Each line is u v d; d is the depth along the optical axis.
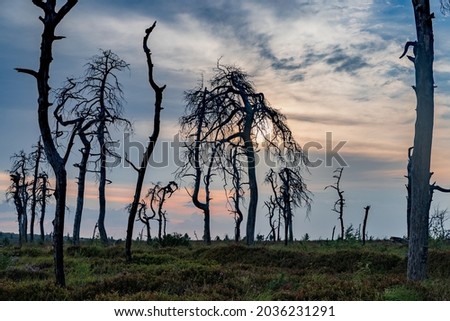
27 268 20.36
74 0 15.01
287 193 41.69
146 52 22.42
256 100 37.91
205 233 42.72
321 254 24.86
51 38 15.15
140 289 14.66
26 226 52.28
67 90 35.88
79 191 40.09
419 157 17.11
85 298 13.79
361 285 13.65
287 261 24.88
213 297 13.33
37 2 14.93
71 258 25.45
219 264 24.19
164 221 47.25
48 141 15.40
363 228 43.50
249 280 16.17
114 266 21.67
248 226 38.28
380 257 22.86
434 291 13.46
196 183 41.25
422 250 16.88
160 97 22.98
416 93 17.23
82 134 37.84
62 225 15.41
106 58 38.88
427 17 17.05
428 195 17.12
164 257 24.56
